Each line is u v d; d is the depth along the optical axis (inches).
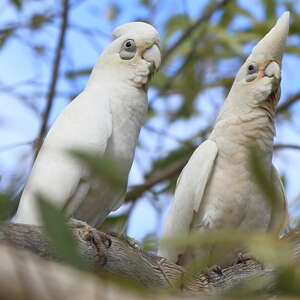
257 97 359.6
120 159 341.1
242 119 358.3
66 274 127.2
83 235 278.1
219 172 351.3
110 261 278.4
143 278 283.6
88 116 335.9
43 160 328.8
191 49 592.1
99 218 347.3
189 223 354.0
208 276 307.3
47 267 129.6
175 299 129.7
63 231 131.9
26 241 248.8
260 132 357.4
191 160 358.0
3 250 129.3
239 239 136.0
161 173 514.6
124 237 296.8
